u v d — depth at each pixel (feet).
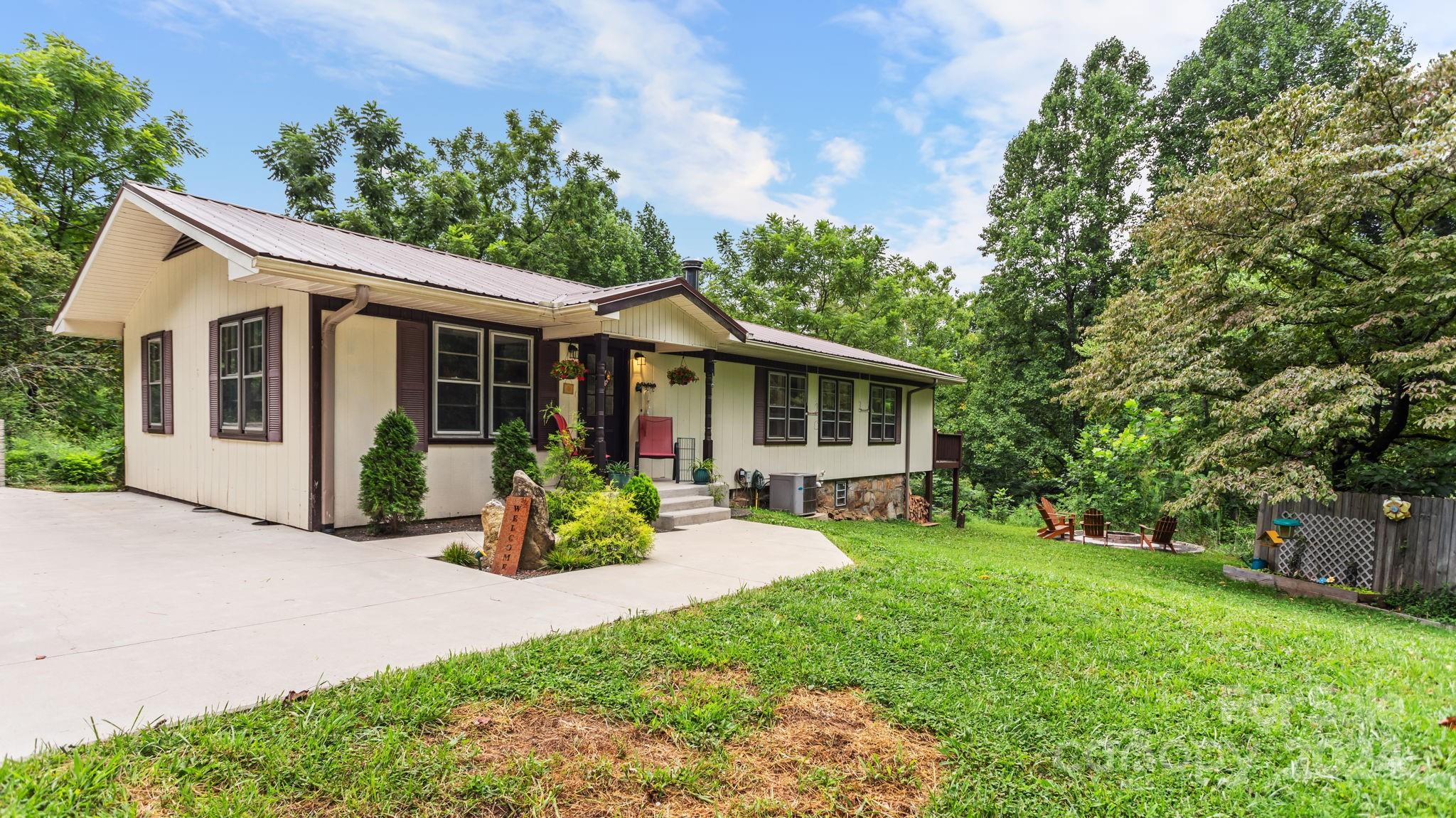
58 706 9.14
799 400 45.98
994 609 16.19
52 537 22.40
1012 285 80.84
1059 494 79.66
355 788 7.50
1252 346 33.60
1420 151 25.21
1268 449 32.58
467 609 14.64
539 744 8.80
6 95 53.57
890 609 15.69
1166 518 44.32
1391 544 29.07
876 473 54.39
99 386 53.88
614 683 10.62
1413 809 7.58
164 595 15.21
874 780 8.35
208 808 6.95
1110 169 77.82
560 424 29.35
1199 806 7.84
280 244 21.42
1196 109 76.48
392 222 77.30
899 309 93.86
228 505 28.14
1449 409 25.30
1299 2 75.87
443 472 26.23
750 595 16.34
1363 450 33.12
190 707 9.22
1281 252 32.65
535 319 27.53
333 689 9.95
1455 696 11.39
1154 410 57.98
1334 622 22.11
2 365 49.29
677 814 7.51
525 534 18.97
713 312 31.32
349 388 24.16
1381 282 28.35
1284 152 31.42
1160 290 37.14
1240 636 15.19
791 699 10.53
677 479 35.83
